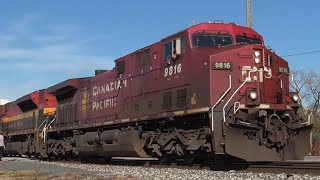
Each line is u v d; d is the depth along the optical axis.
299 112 14.48
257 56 13.97
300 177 10.72
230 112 13.29
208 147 13.68
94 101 21.88
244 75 13.73
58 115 26.67
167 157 16.33
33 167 18.08
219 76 13.59
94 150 20.31
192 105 14.28
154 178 11.64
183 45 15.03
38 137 28.41
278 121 13.59
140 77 17.67
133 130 17.28
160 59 16.33
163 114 15.71
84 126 22.08
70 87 24.55
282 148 13.38
